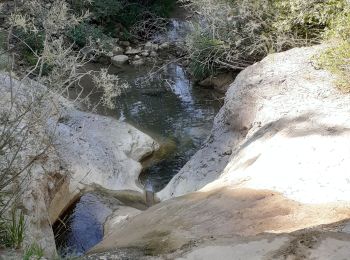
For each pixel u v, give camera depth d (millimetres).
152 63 12781
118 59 12547
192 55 11305
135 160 8203
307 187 5141
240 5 10453
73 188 7062
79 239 6285
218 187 5840
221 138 7902
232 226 4613
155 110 10203
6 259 3605
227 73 11336
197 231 4641
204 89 11344
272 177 5559
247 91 8109
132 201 7250
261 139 6746
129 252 4277
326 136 5988
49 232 5246
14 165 4789
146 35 14414
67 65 4527
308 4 9625
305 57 8664
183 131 9352
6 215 4441
